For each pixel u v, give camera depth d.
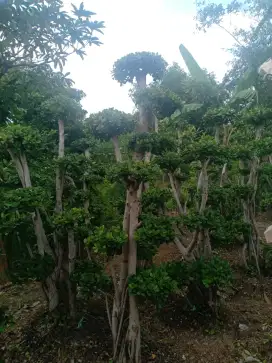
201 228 4.29
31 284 6.03
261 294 5.43
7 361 3.86
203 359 3.84
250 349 3.98
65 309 4.27
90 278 3.74
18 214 4.02
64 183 4.64
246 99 8.77
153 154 4.59
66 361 3.74
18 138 3.67
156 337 4.21
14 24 3.00
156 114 4.55
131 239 3.54
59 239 4.28
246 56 10.27
